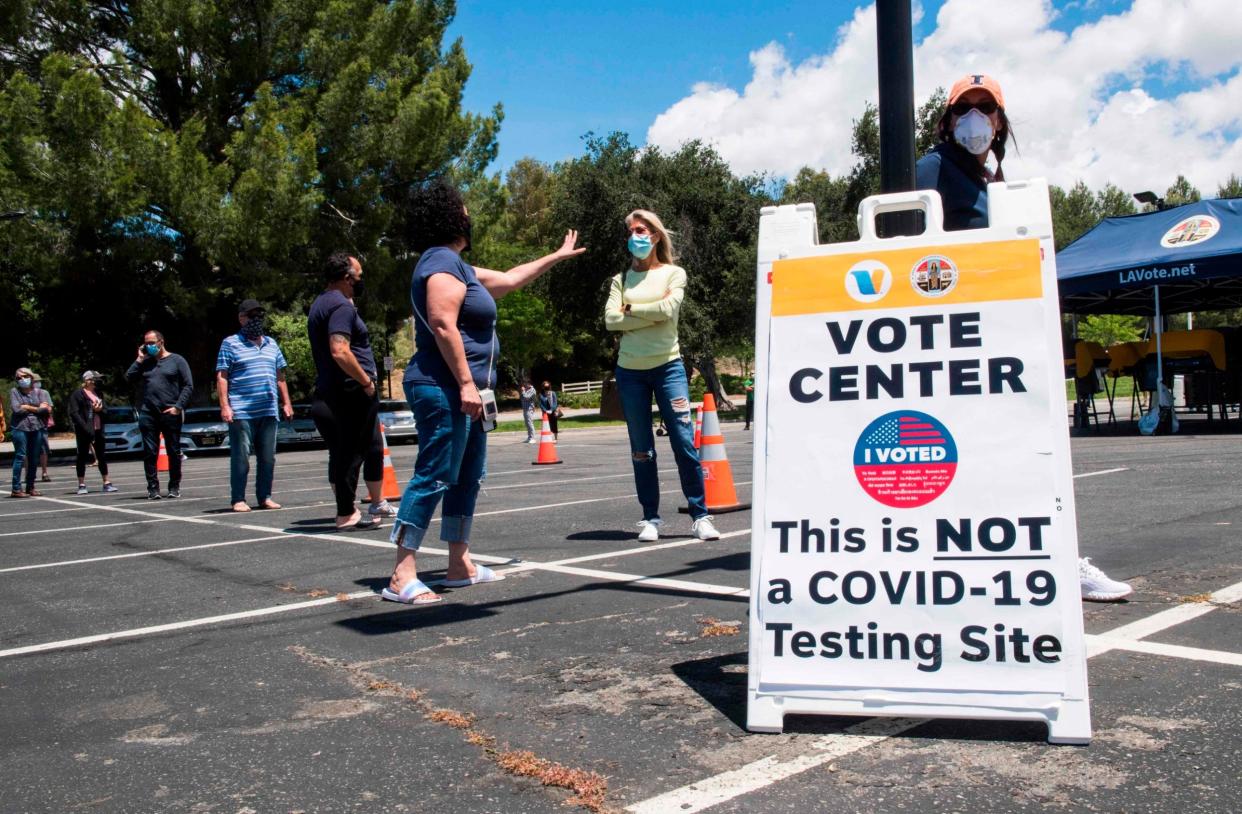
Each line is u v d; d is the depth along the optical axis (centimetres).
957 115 365
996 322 267
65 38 2456
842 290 280
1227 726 250
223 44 2520
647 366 575
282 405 891
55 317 2781
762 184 4250
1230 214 1347
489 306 446
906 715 254
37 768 253
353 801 226
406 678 320
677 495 862
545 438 1443
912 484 265
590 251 4025
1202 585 407
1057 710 245
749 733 261
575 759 246
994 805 211
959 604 255
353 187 2623
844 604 263
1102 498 701
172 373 1076
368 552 587
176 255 2497
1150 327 1992
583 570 496
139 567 563
